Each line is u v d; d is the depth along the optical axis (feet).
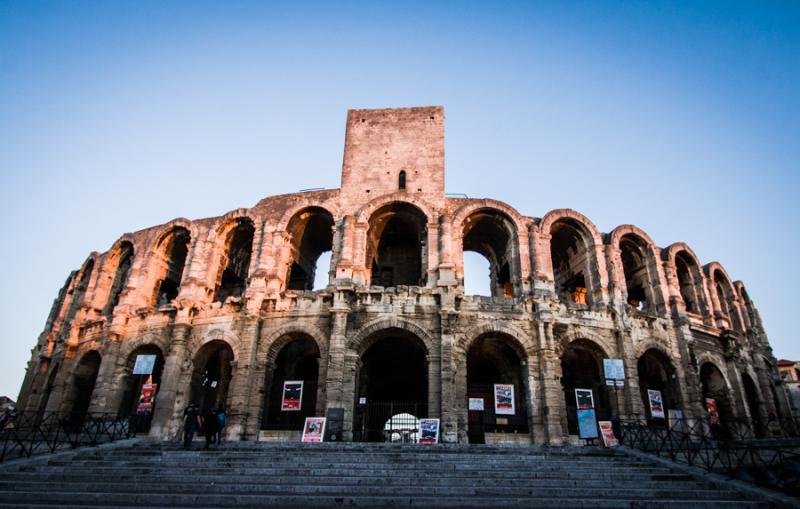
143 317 134.41
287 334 120.88
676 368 129.39
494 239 148.05
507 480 66.08
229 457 79.15
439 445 90.84
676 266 158.40
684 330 132.87
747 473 68.39
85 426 104.83
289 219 138.72
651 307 140.56
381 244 162.61
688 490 64.08
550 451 88.02
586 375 136.98
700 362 137.80
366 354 135.64
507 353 129.49
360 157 148.15
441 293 119.24
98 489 62.44
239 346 120.16
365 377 132.36
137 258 146.92
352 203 139.95
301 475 69.21
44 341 162.61
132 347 131.54
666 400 134.31
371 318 118.32
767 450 86.33
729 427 135.74
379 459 78.54
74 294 165.89
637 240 146.41
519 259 130.41
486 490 62.23
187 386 121.19
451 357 111.86
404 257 162.09
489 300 121.90
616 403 118.21
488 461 77.71
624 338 124.36
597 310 126.00
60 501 57.52
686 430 117.60
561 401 113.91
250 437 111.45
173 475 68.13
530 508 55.31
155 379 135.74
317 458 78.28
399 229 153.99
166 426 114.93
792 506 55.88
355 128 154.10
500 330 118.42
